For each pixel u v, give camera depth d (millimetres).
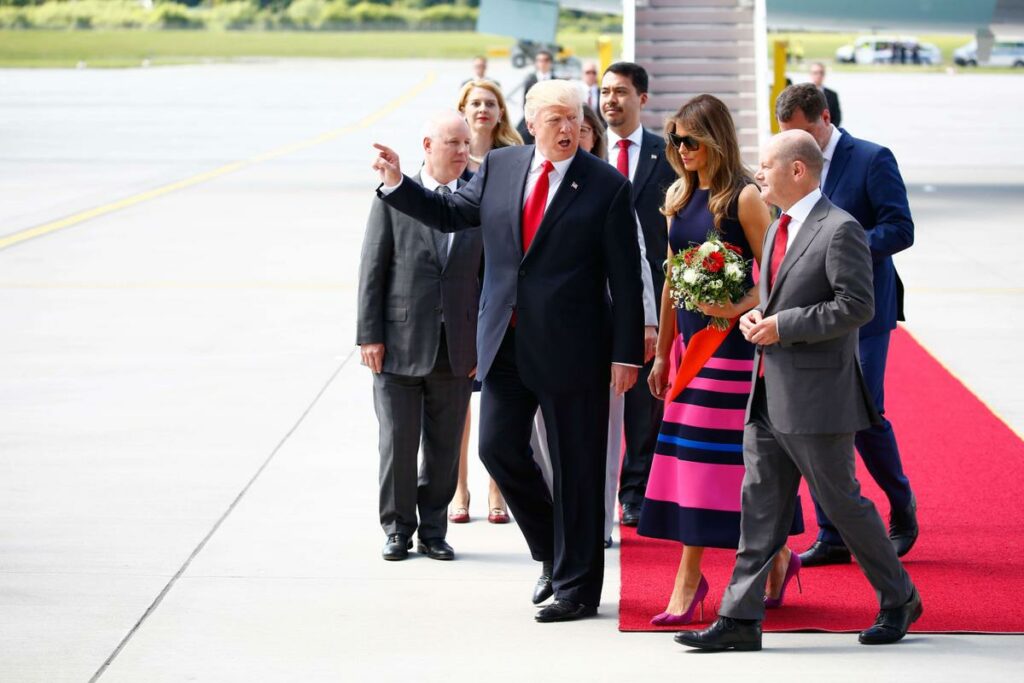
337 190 74625
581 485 18156
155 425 28266
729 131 18219
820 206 16609
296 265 49125
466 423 23141
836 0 77188
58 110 143500
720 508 17656
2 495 23500
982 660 16406
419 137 111500
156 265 49031
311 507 23078
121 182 78500
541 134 17672
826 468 16469
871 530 16812
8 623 17844
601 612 18562
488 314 18312
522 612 18469
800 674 16016
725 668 16266
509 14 87812
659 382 19656
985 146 106938
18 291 43688
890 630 17078
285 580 19609
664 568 20391
